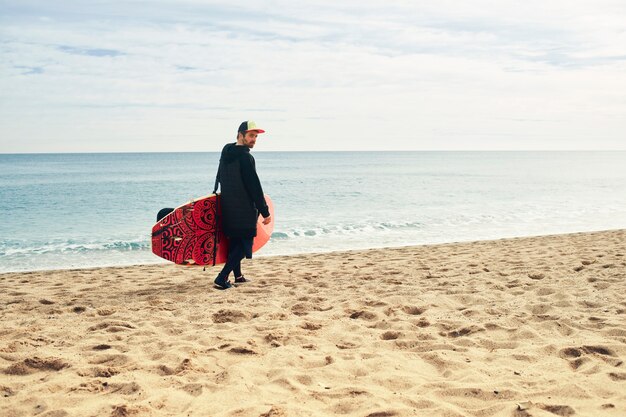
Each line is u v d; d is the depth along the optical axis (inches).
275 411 108.1
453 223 704.4
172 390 123.8
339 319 192.5
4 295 255.9
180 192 1358.3
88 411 111.2
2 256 492.4
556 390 120.0
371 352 152.6
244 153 244.1
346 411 111.8
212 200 250.8
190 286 272.2
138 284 283.9
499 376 131.9
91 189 1464.1
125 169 3422.7
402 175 2213.3
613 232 532.7
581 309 200.7
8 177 2282.2
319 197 1112.8
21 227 705.0
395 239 573.9
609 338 161.8
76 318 201.9
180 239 248.4
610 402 112.7
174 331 179.5
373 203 981.8
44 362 143.7
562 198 1069.1
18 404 116.4
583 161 5236.2
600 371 132.2
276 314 198.2
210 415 109.3
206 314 201.9
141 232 652.1
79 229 683.4
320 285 265.6
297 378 131.5
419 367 141.1
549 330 174.2
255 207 250.4
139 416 108.3
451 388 122.7
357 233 618.2
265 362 143.5
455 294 233.8
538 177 1979.6
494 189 1330.0
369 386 126.6
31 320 197.8
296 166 3826.3
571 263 307.4
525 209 869.2
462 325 181.5
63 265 445.7
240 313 201.3
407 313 207.6
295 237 590.2
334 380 131.5
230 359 147.9
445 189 1341.0
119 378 131.8
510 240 490.0
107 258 479.5
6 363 144.7
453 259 355.3
